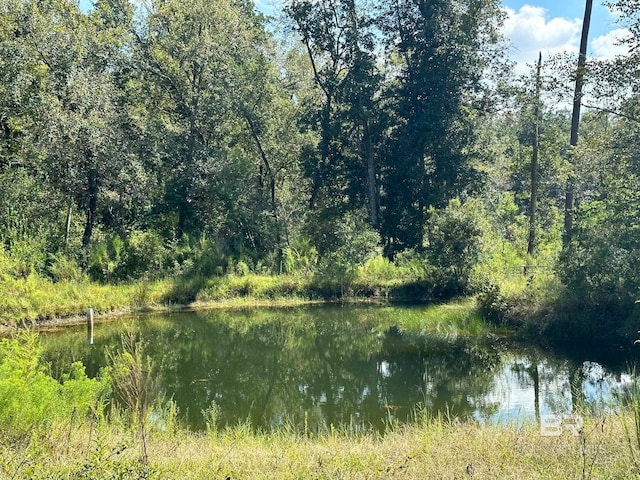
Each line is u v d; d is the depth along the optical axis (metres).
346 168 35.00
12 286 19.03
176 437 7.48
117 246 24.19
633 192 16.67
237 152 31.77
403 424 9.28
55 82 24.48
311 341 17.16
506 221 32.66
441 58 31.72
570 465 5.25
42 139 23.38
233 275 25.75
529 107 25.55
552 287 16.83
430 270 24.53
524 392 11.33
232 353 15.70
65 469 5.09
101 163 25.11
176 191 29.30
